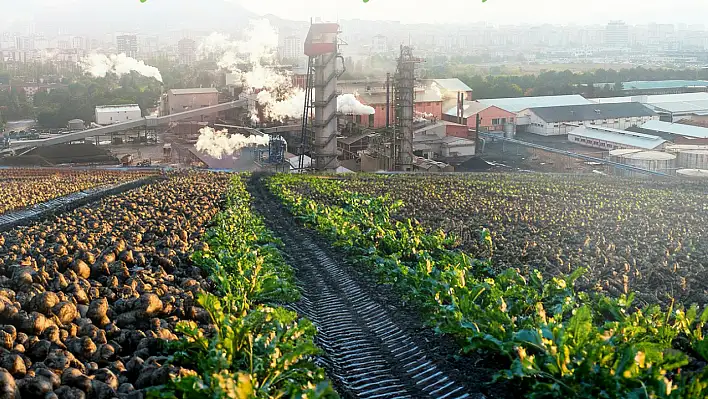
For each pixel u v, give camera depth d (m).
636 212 41.06
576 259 23.91
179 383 9.62
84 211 34.78
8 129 147.75
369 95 114.12
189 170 74.44
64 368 11.19
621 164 86.25
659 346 11.35
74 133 110.38
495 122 121.56
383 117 109.81
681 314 14.16
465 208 41.06
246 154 98.06
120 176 67.25
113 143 125.12
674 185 60.22
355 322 18.62
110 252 19.58
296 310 18.80
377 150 86.88
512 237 29.64
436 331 15.45
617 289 19.56
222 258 21.34
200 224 31.05
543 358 11.73
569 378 10.73
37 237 25.91
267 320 12.86
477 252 25.50
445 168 83.62
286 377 11.12
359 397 13.34
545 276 21.06
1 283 15.95
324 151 79.38
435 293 16.92
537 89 167.12
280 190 48.31
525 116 125.19
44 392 10.24
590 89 166.50
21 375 10.81
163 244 23.80
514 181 61.78
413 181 60.47
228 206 38.09
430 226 32.53
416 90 117.69
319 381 11.38
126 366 11.80
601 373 10.52
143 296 14.63
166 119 118.56
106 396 10.49
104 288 16.41
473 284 17.25
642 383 9.77
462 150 98.81
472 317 14.59
